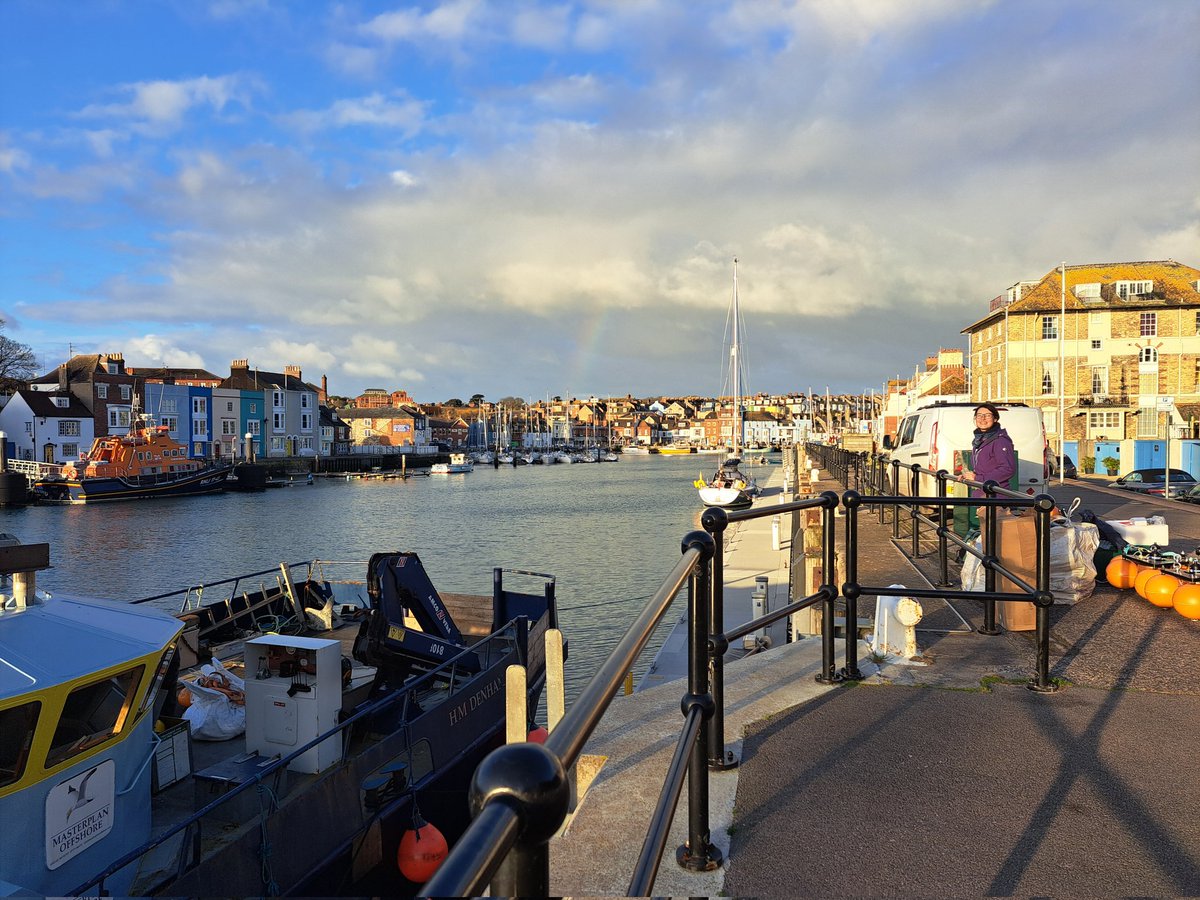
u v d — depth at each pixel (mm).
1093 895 2760
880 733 4285
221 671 9938
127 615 6926
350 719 8133
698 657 2992
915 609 5590
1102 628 6512
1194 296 54344
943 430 14094
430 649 11047
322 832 7656
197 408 89000
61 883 5871
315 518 56875
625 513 60906
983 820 3318
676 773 2336
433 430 175000
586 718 1428
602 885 2912
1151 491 26984
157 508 62656
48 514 57156
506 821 1007
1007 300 60344
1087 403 54594
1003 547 6531
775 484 66438
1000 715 4527
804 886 2869
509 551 40750
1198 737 4164
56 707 5684
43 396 74312
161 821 7621
